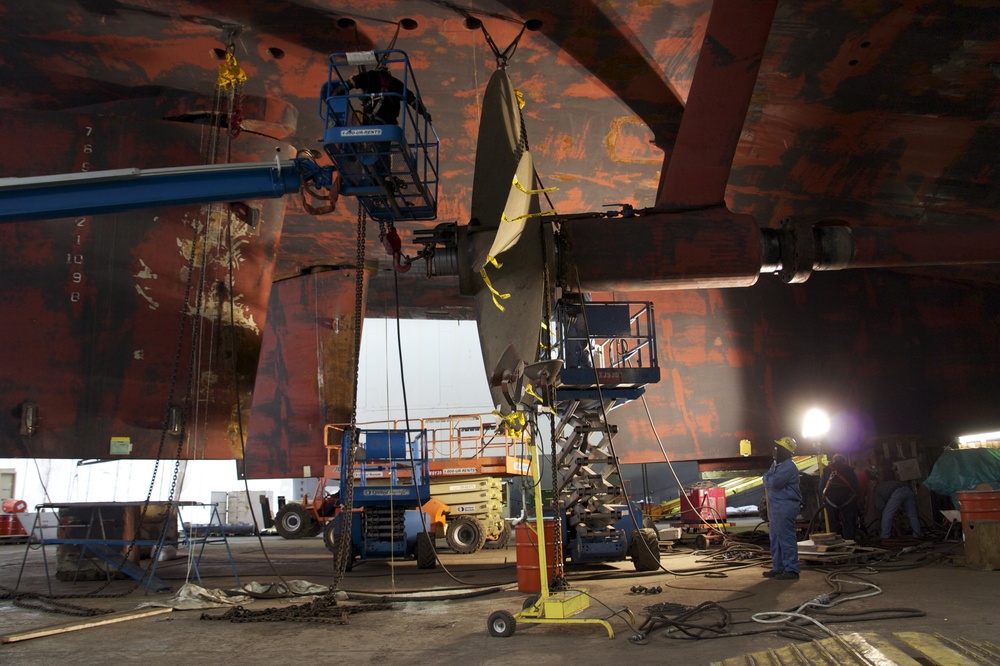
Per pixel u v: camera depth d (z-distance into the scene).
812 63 11.75
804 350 19.91
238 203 14.03
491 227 8.87
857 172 14.51
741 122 10.28
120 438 12.12
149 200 8.54
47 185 8.27
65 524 11.69
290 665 5.55
